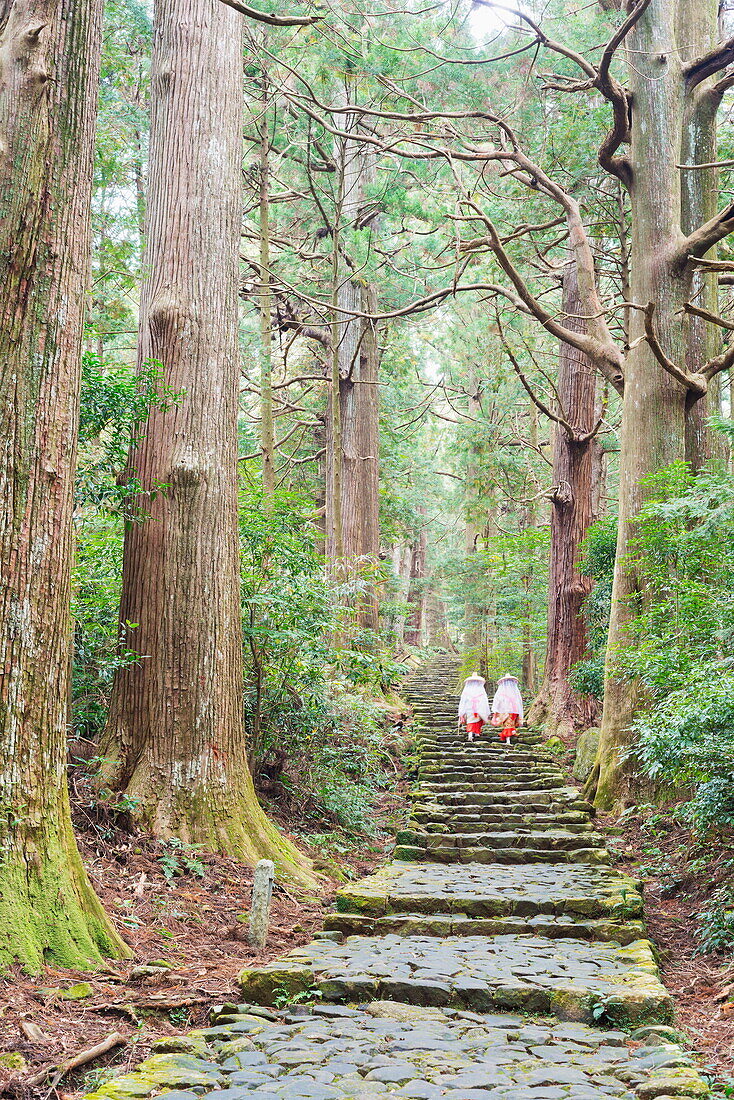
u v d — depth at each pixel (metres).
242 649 9.44
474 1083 3.59
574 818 10.80
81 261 5.57
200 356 8.22
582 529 17.23
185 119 8.54
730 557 7.98
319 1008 4.81
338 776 11.27
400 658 29.42
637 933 6.44
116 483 7.84
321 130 15.52
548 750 15.10
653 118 12.02
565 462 17.38
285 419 25.62
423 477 35.03
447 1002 4.97
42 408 5.26
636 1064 3.89
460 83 13.56
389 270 19.77
